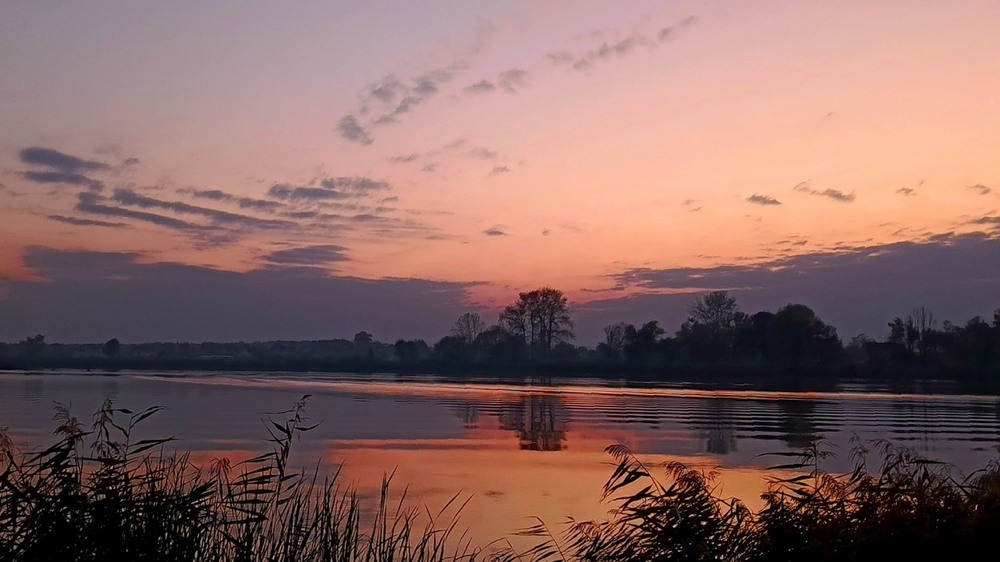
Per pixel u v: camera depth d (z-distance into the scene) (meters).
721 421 38.12
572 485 19.42
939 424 37.28
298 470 20.17
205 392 58.00
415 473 21.09
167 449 23.58
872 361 100.94
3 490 6.14
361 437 29.70
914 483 6.95
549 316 129.12
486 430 33.22
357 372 128.25
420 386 73.94
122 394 52.12
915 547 6.27
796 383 87.88
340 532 7.05
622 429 34.09
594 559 7.18
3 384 66.81
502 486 19.23
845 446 27.34
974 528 6.21
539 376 109.94
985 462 24.02
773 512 6.83
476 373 122.38
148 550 5.94
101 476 6.43
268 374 111.81
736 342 111.00
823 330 102.56
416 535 12.99
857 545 6.28
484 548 12.02
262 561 6.41
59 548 5.80
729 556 6.70
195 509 6.29
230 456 21.92
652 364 119.94
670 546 6.65
